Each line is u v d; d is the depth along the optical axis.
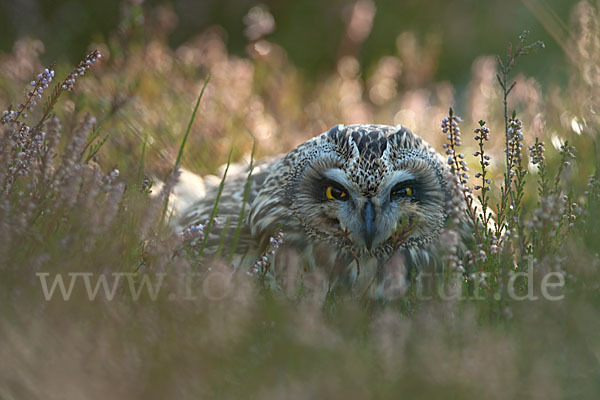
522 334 7.17
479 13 25.48
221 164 14.91
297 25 25.16
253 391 6.25
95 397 5.96
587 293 7.97
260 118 16.77
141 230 8.38
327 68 24.17
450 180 8.93
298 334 6.64
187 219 11.64
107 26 22.16
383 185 9.38
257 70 19.14
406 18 25.62
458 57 24.44
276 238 9.46
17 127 8.73
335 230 9.80
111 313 7.03
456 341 7.07
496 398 6.12
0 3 21.31
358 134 9.52
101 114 13.68
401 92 20.23
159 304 7.39
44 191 8.12
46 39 20.78
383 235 9.55
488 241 8.96
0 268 7.36
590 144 12.77
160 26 19.08
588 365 6.77
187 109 15.70
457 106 19.52
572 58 14.68
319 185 9.73
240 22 24.91
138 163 11.73
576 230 9.08
